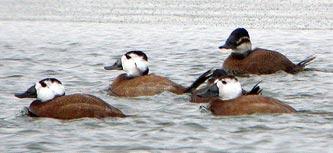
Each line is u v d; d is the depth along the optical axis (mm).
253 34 22938
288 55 19781
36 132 11656
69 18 26406
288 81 16156
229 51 20484
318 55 19656
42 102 12992
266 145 10797
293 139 11062
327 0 29281
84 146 10836
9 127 12000
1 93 14906
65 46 21578
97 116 12422
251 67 17312
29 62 18859
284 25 24234
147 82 14656
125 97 14570
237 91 13172
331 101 13805
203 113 12898
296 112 12695
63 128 11875
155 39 22562
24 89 15352
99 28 24609
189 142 11000
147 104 13789
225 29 23906
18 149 10719
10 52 20484
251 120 12211
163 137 11297
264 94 14672
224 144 10875
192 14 26547
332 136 11211
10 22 25922
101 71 17688
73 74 17234
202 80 14312
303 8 27297
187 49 20812
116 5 28953
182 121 12266
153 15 26578
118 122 12219
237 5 28250
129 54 15336
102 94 14953
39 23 25672
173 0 29969
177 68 17953
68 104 12602
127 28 24516
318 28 23766
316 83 15812
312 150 10539
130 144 10914
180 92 14500
